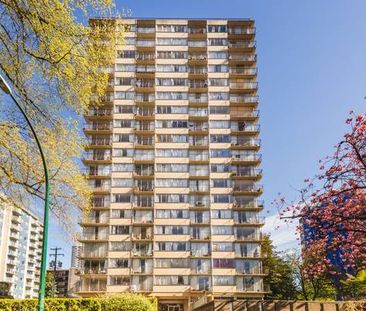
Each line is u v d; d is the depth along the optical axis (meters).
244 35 71.31
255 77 69.06
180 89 67.69
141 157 64.12
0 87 10.80
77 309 24.08
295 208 14.86
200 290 58.19
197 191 62.25
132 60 68.62
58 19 10.84
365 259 15.82
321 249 15.55
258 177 63.25
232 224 61.03
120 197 61.84
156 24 71.12
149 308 25.22
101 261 59.28
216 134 65.56
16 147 12.33
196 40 71.06
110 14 12.14
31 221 128.62
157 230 60.62
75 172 14.02
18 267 120.62
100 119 65.56
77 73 11.91
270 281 60.06
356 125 12.95
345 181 13.85
